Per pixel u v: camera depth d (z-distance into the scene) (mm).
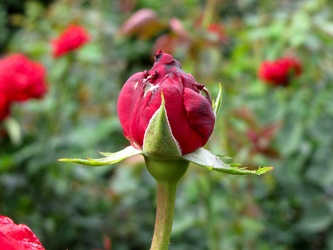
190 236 3115
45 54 3820
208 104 890
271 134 2506
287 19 3039
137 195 3195
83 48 3395
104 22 4527
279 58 3260
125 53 4766
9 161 2672
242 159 2525
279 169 2762
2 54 6152
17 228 852
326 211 2689
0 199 2811
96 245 3092
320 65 3135
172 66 905
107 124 3188
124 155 887
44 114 3053
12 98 2592
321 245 2824
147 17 2619
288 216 2902
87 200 3176
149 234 3197
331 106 2977
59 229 3021
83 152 2971
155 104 874
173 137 865
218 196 2705
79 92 3721
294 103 2943
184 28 2570
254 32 2994
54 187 3008
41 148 2811
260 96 2953
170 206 919
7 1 6715
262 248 2805
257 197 2850
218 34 2758
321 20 2959
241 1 4668
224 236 2674
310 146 2779
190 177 2748
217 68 3010
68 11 4602
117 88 4203
